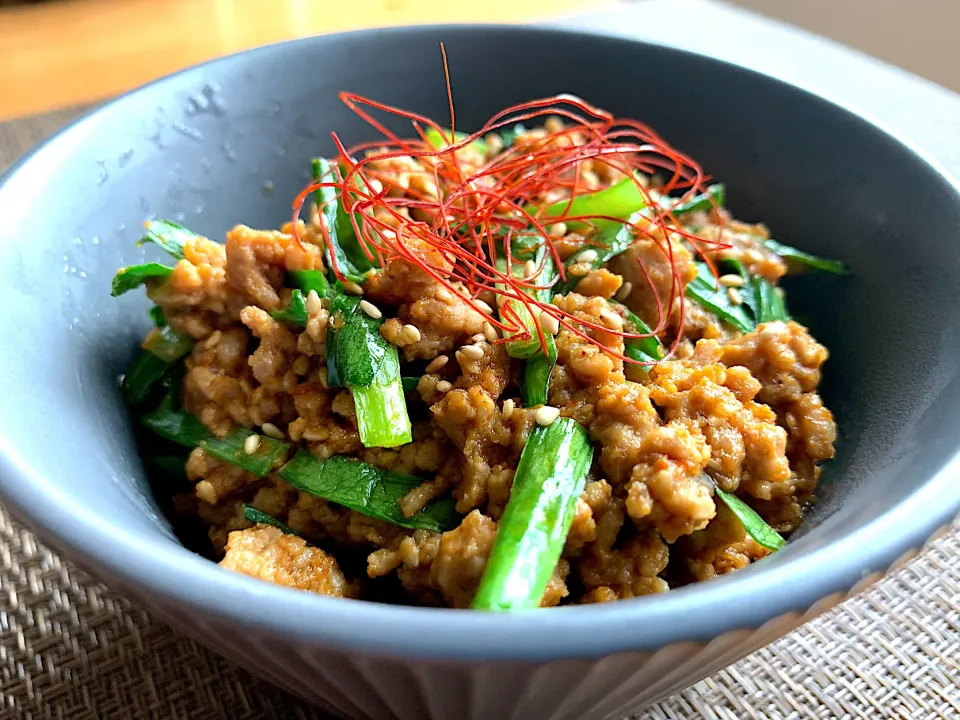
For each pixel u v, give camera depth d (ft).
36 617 0.38
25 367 0.32
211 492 0.38
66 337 0.36
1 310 0.33
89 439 0.33
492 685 0.22
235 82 0.49
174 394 0.41
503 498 0.35
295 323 0.39
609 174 0.53
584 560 0.34
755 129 0.50
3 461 0.26
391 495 0.37
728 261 0.48
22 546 0.41
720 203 0.53
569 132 0.49
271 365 0.38
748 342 0.41
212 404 0.40
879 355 0.40
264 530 0.36
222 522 0.39
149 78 0.75
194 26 0.86
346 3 0.91
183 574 0.23
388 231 0.44
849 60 0.77
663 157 0.55
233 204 0.50
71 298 0.38
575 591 0.34
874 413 0.38
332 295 0.39
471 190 0.44
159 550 0.24
